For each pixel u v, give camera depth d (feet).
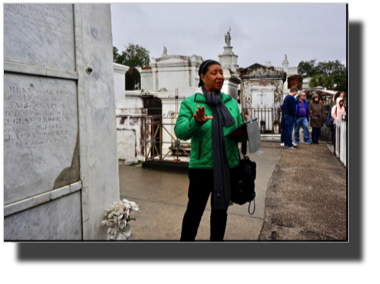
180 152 19.43
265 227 9.42
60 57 6.05
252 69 32.83
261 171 17.20
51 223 5.89
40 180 5.60
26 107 5.25
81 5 6.56
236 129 6.40
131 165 19.02
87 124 6.82
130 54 100.53
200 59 42.91
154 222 9.75
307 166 18.47
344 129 18.58
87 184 6.82
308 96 45.83
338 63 99.96
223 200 6.35
